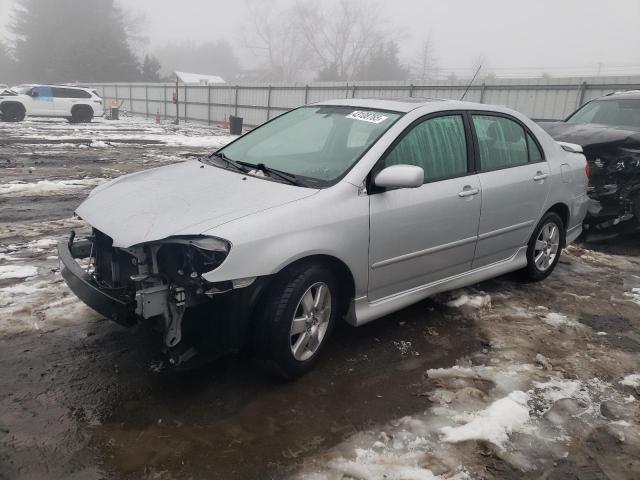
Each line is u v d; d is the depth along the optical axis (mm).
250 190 3369
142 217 3131
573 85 16562
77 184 9688
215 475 2555
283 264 3039
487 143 4469
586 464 2756
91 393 3109
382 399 3217
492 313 4512
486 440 2879
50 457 2600
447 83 20391
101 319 3975
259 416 2998
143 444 2732
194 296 2969
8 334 3691
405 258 3764
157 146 17266
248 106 30109
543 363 3711
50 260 5242
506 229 4594
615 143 6871
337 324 4164
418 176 3338
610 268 6012
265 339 3152
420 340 3973
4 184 9281
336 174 3525
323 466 2637
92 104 27359
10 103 24766
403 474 2604
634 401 3324
